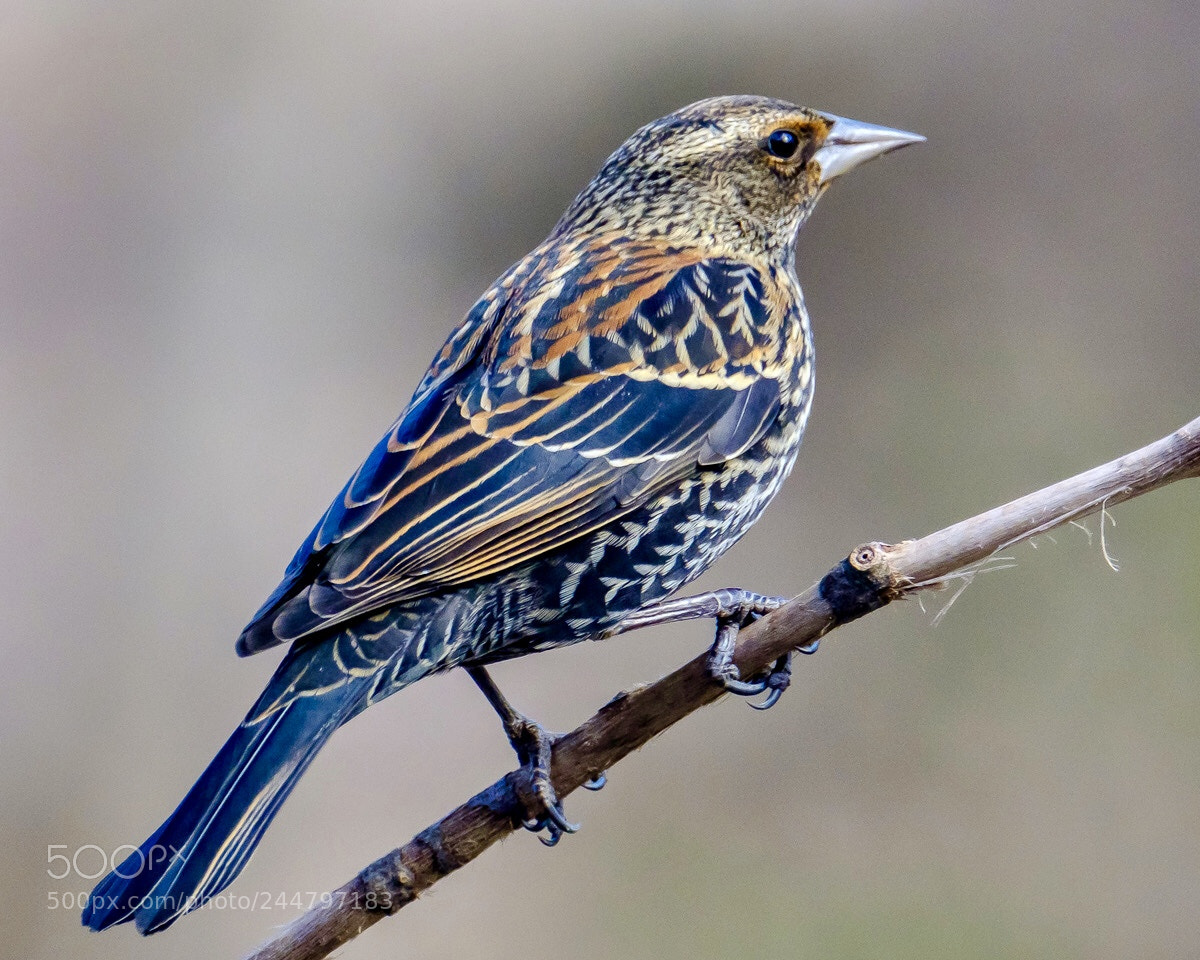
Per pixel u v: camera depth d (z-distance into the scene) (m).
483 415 6.21
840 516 13.13
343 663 5.70
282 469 13.51
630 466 6.32
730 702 12.37
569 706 12.44
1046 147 14.98
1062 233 14.69
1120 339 13.98
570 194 15.14
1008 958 10.53
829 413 13.70
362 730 12.31
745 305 6.88
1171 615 11.95
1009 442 13.49
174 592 12.71
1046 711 11.87
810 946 10.77
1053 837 11.19
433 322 14.56
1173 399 13.57
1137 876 10.87
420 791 11.98
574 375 6.39
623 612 6.45
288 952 5.65
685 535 6.54
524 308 6.62
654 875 11.32
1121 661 11.93
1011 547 5.29
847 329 14.26
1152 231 14.62
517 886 11.32
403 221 14.98
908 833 11.34
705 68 15.39
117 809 11.67
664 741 12.21
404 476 6.03
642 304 6.64
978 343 14.00
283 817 11.79
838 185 14.76
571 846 11.53
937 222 14.78
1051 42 15.25
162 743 11.99
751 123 7.39
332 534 5.92
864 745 11.97
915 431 13.52
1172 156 14.83
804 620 5.61
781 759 11.99
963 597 12.37
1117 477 5.12
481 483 6.07
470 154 15.23
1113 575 12.19
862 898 10.92
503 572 6.09
